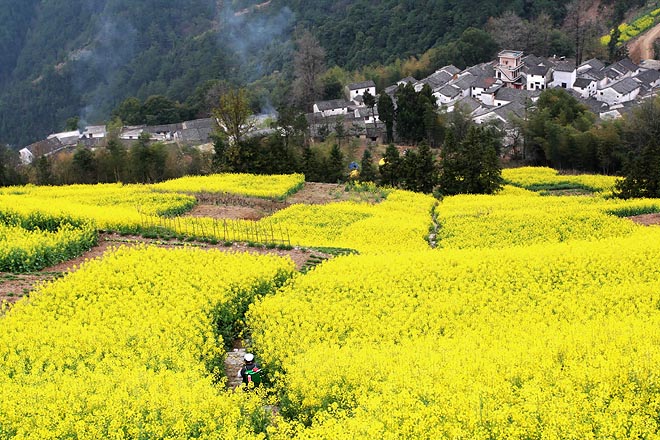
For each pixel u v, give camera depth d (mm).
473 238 45250
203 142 115812
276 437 18906
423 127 97938
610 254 34219
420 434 18172
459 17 144875
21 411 19406
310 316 27875
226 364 26438
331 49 154125
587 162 84688
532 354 21781
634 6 147500
